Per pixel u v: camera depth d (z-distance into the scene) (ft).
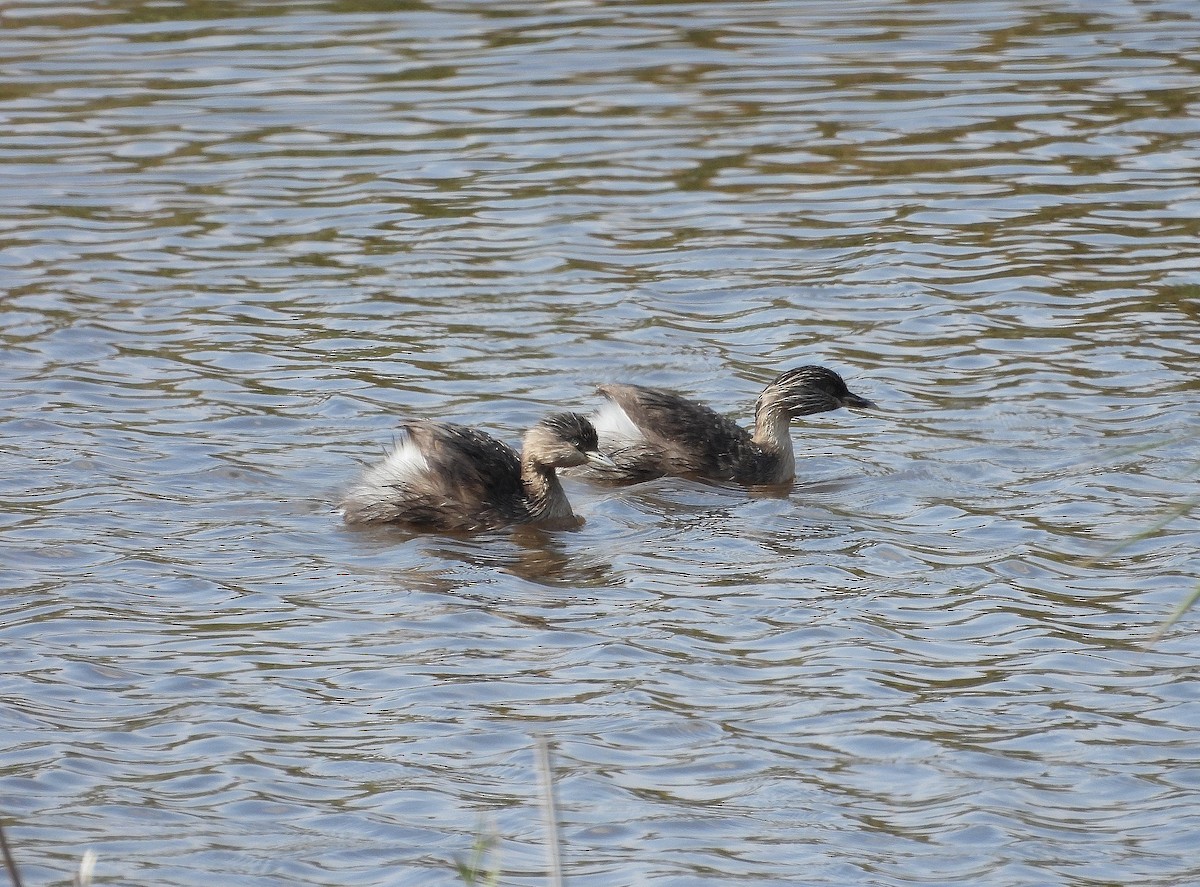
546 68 92.53
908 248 71.26
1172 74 89.86
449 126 85.05
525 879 31.35
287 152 82.23
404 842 32.65
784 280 68.85
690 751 36.24
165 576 44.88
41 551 46.03
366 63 93.30
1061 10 101.30
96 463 52.19
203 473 51.85
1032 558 46.03
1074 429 55.26
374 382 59.72
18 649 40.47
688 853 32.24
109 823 33.17
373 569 46.11
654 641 41.47
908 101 87.30
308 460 53.31
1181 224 72.84
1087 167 79.05
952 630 41.98
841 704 38.19
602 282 68.74
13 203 76.07
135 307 66.08
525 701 38.47
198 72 91.91
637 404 54.70
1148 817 33.47
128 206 76.23
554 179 79.05
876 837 32.83
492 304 66.85
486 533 48.88
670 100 88.28
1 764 35.32
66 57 93.76
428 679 39.45
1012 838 32.65
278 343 63.10
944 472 52.75
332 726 37.27
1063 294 66.59
